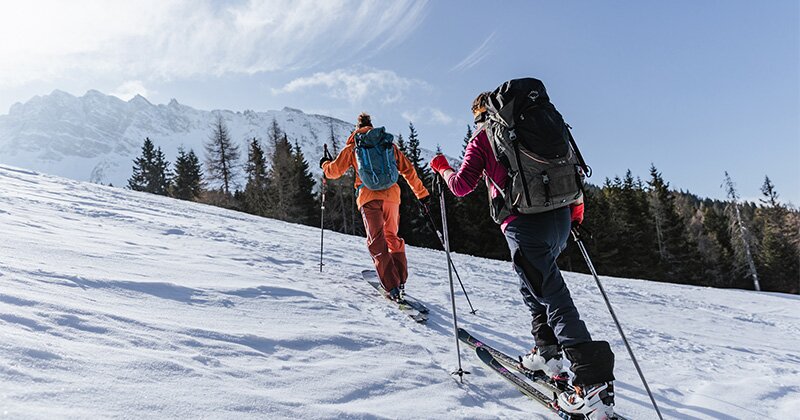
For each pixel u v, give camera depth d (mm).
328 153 5230
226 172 51375
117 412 1570
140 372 1908
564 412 2482
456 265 9656
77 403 1548
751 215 59000
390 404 2289
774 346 5984
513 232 2641
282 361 2555
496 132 2598
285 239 8828
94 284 3111
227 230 8547
